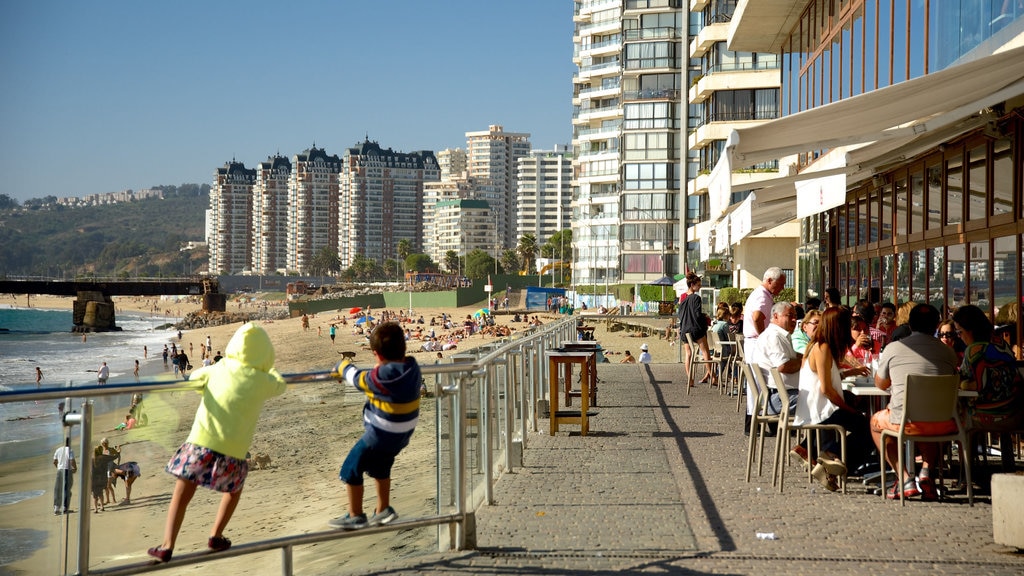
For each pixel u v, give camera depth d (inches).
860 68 709.9
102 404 203.3
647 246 3535.9
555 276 6515.8
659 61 3489.2
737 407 568.7
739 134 365.4
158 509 211.8
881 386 331.3
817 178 512.1
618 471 371.9
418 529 259.3
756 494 327.3
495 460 353.4
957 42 498.0
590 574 227.8
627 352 1321.4
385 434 239.0
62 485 198.5
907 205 655.1
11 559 189.5
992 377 339.6
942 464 334.0
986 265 501.4
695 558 241.0
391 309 5757.9
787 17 983.0
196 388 217.8
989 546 253.4
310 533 235.1
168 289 6668.3
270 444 227.0
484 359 316.8
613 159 4389.8
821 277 945.5
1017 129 454.3
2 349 4252.0
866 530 272.7
